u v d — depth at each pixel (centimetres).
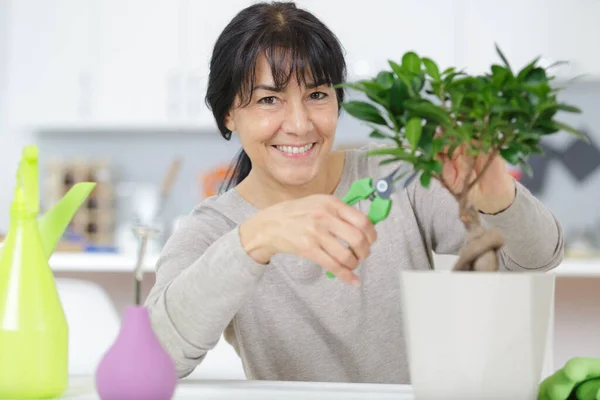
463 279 77
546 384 84
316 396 92
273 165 137
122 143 438
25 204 88
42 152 441
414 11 389
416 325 80
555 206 395
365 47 393
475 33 385
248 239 95
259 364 146
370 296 144
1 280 87
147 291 351
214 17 405
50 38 416
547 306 79
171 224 431
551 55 381
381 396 92
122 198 432
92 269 339
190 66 407
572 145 394
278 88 130
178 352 104
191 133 434
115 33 412
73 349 183
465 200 84
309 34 130
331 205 90
